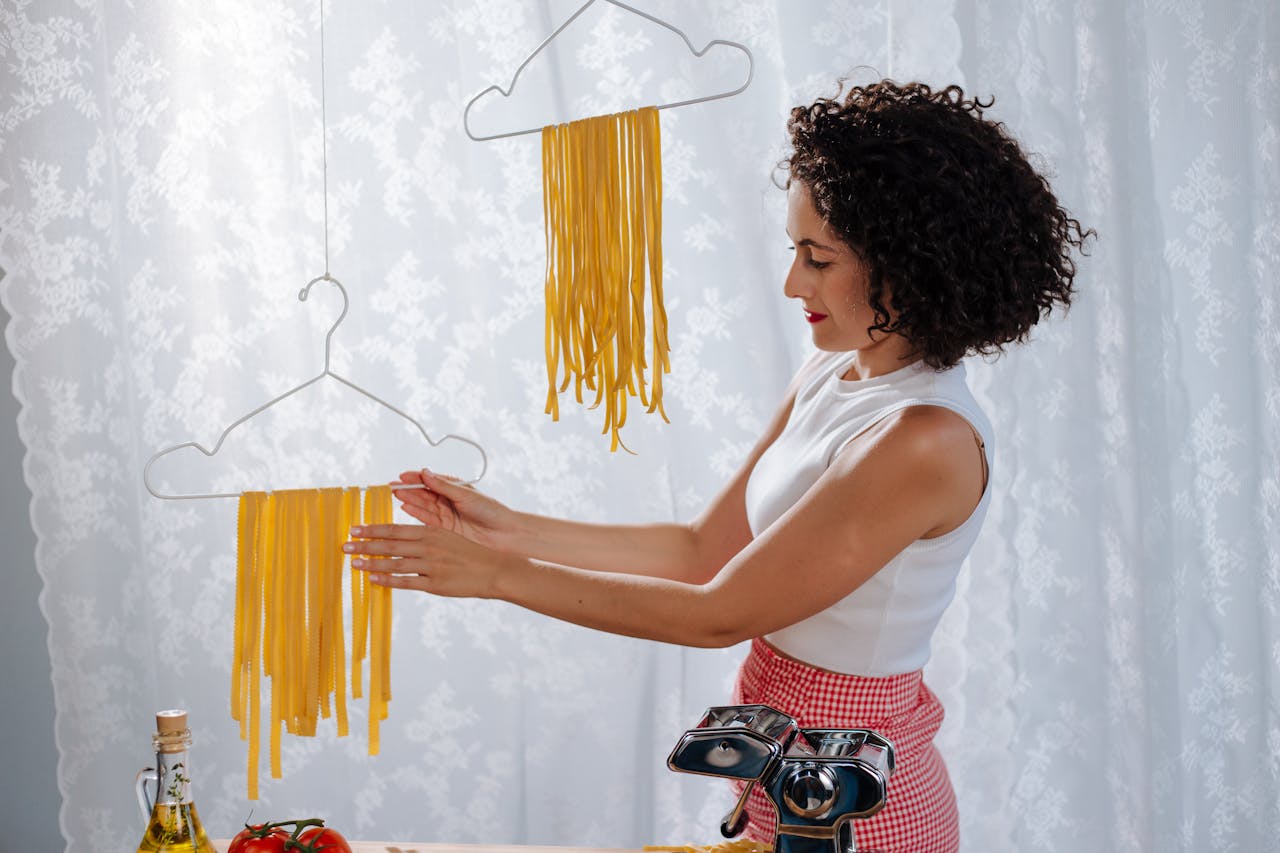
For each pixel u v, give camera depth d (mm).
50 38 2260
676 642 1521
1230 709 2461
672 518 2389
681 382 2369
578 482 2393
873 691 1573
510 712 2463
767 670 1632
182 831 1193
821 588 1476
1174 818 2408
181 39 2305
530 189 2340
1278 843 2484
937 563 1540
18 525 2453
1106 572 2330
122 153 2309
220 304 2355
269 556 1447
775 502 1636
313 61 2316
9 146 2273
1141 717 2320
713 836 2473
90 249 2303
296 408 2381
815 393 1720
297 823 1222
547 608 1505
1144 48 2279
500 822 2480
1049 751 2383
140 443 2369
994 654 2316
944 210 1424
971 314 1468
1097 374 2285
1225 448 2408
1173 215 2379
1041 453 2316
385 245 2350
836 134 1459
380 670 1492
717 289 2344
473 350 2371
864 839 1532
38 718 2500
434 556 1467
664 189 2330
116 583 2373
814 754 1049
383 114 2326
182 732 1201
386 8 2305
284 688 1456
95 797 2414
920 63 2201
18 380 2316
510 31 2318
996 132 1510
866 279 1496
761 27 2297
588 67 2312
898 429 1478
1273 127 2352
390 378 2379
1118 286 2256
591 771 2469
